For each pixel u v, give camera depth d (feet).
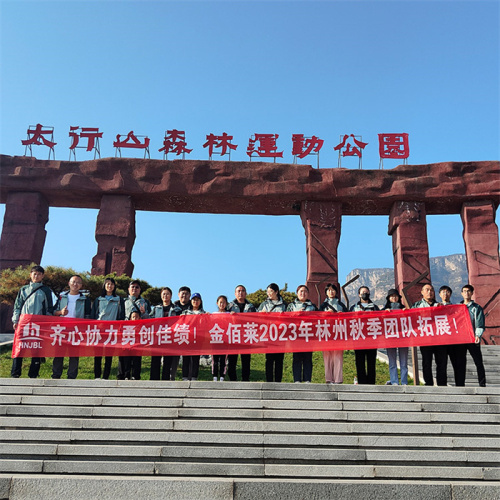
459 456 20.92
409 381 46.98
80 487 18.63
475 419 23.54
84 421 22.29
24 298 31.19
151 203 80.02
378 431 22.44
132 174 77.25
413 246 76.23
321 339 30.83
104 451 20.68
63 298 31.99
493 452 21.11
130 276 77.56
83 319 30.83
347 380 48.88
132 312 32.09
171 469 19.88
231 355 32.30
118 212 76.54
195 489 18.69
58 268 69.97
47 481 18.72
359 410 24.18
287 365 55.77
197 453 20.75
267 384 25.89
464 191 76.74
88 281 69.15
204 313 31.68
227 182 77.05
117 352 30.42
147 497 18.53
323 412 23.29
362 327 31.09
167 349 30.66
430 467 20.22
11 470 19.90
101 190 76.48
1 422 22.26
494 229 76.13
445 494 18.93
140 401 24.18
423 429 22.56
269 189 77.20
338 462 20.77
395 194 76.95
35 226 74.95
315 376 50.72
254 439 21.44
